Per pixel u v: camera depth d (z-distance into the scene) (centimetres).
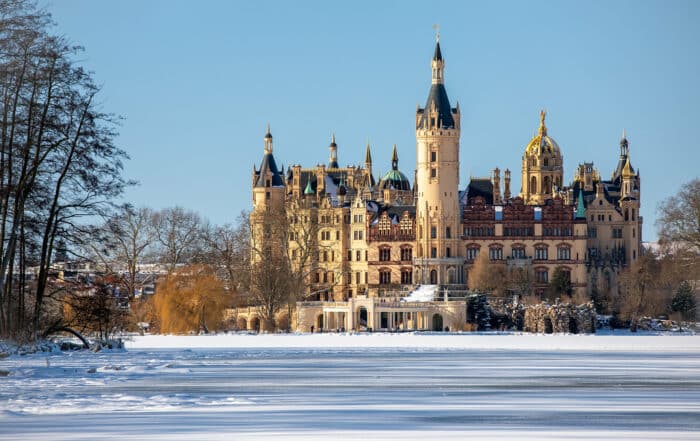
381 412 7394
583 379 10394
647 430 6581
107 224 11731
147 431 6391
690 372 11338
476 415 7262
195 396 8250
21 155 10925
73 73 11131
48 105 10988
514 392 8994
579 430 6569
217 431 6397
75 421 6788
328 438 6147
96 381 9250
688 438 6250
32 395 8119
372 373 11125
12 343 11131
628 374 11056
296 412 7312
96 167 11294
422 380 10225
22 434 6281
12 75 10812
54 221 11375
